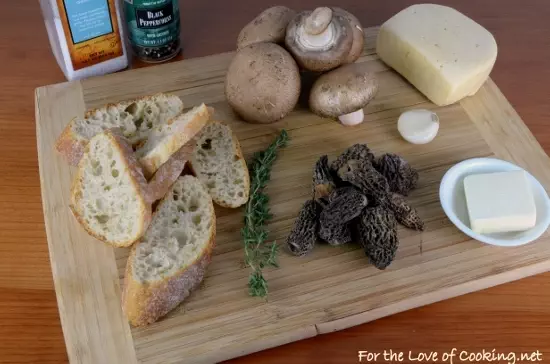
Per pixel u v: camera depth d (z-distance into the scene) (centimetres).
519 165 61
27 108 65
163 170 53
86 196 53
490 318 52
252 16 74
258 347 50
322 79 60
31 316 52
